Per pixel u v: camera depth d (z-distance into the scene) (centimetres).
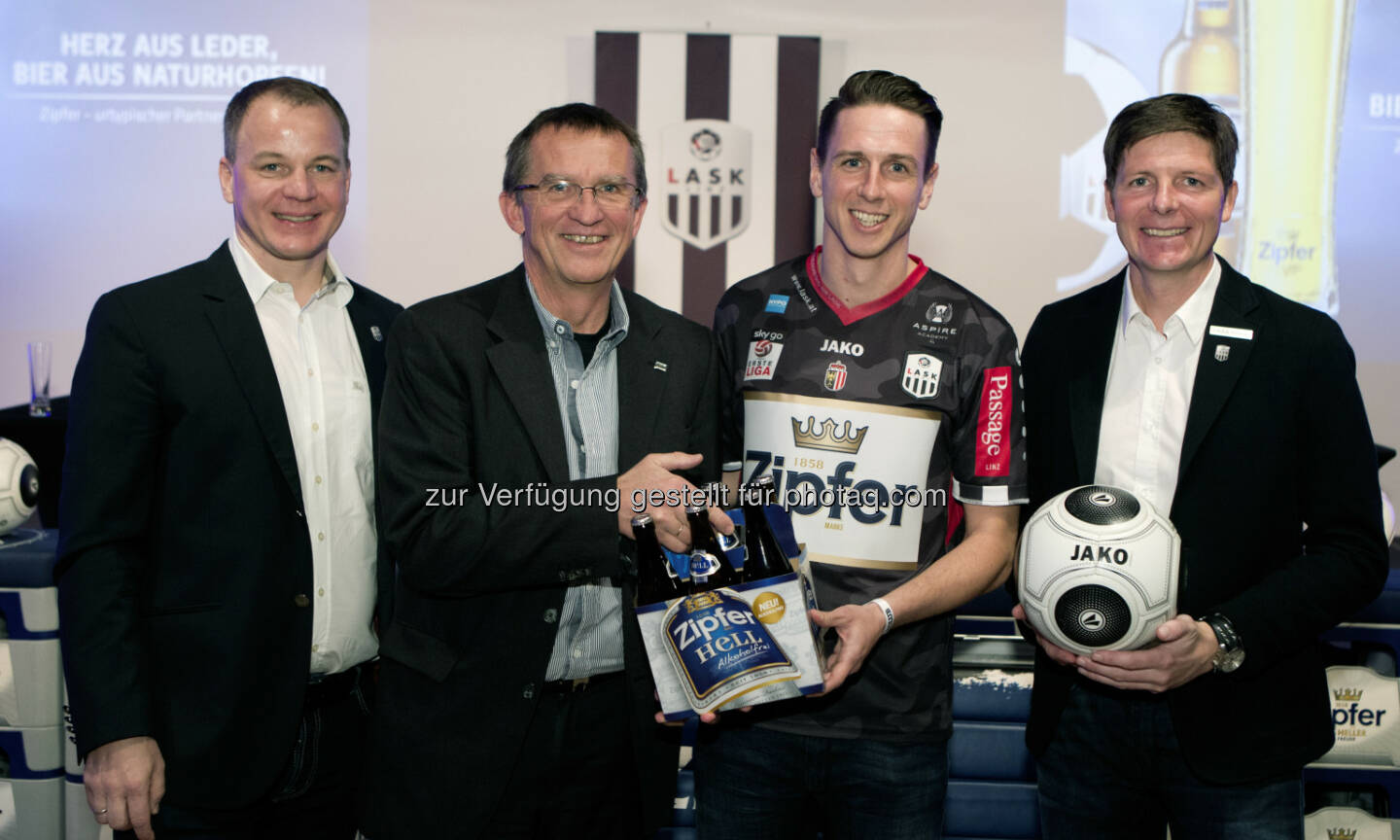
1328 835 202
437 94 349
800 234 349
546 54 348
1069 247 344
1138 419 155
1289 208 337
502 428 139
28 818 203
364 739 165
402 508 135
